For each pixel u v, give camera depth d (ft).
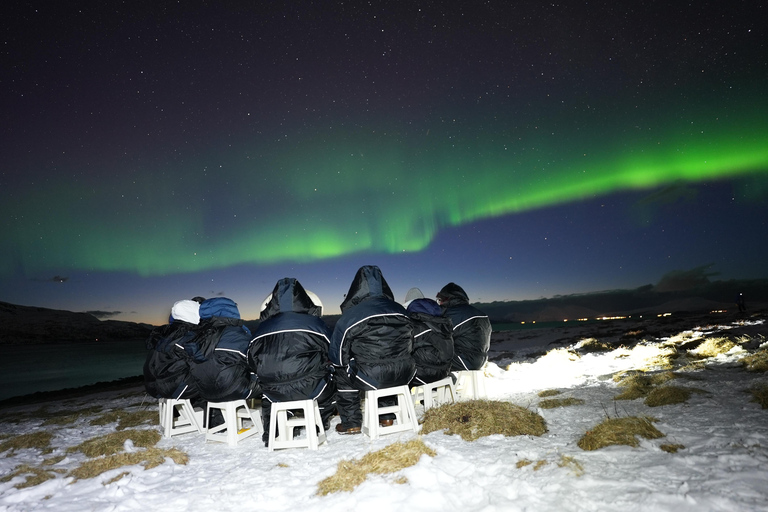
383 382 16.47
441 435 15.70
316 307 17.92
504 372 33.09
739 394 17.63
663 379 22.12
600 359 37.73
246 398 18.76
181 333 19.88
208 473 14.60
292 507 11.21
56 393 65.46
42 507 12.71
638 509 8.91
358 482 11.96
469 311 22.16
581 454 12.16
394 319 16.52
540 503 9.69
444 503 10.27
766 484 9.43
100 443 19.06
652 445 12.23
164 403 22.12
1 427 30.83
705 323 69.92
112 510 11.96
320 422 17.16
